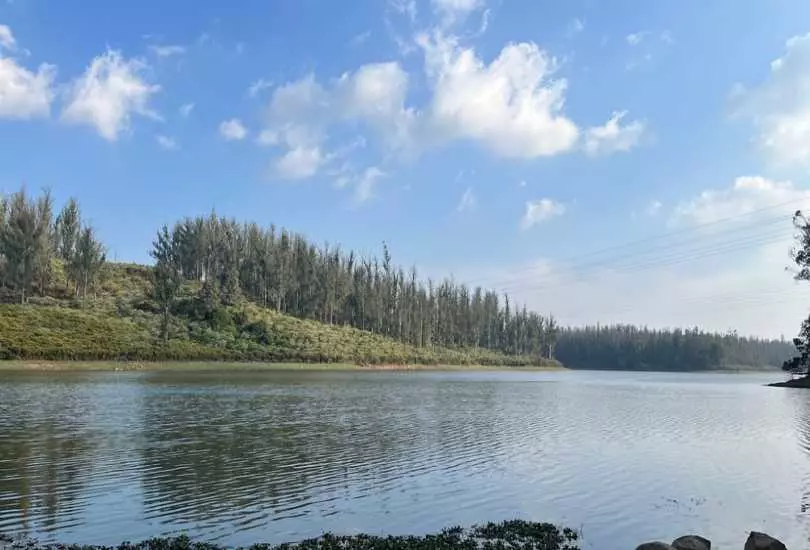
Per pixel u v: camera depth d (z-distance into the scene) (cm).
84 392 5297
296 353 11419
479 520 1758
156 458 2534
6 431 3159
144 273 14250
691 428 3894
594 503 1967
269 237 15525
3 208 10900
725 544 1577
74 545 1470
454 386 8088
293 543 1512
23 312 9669
